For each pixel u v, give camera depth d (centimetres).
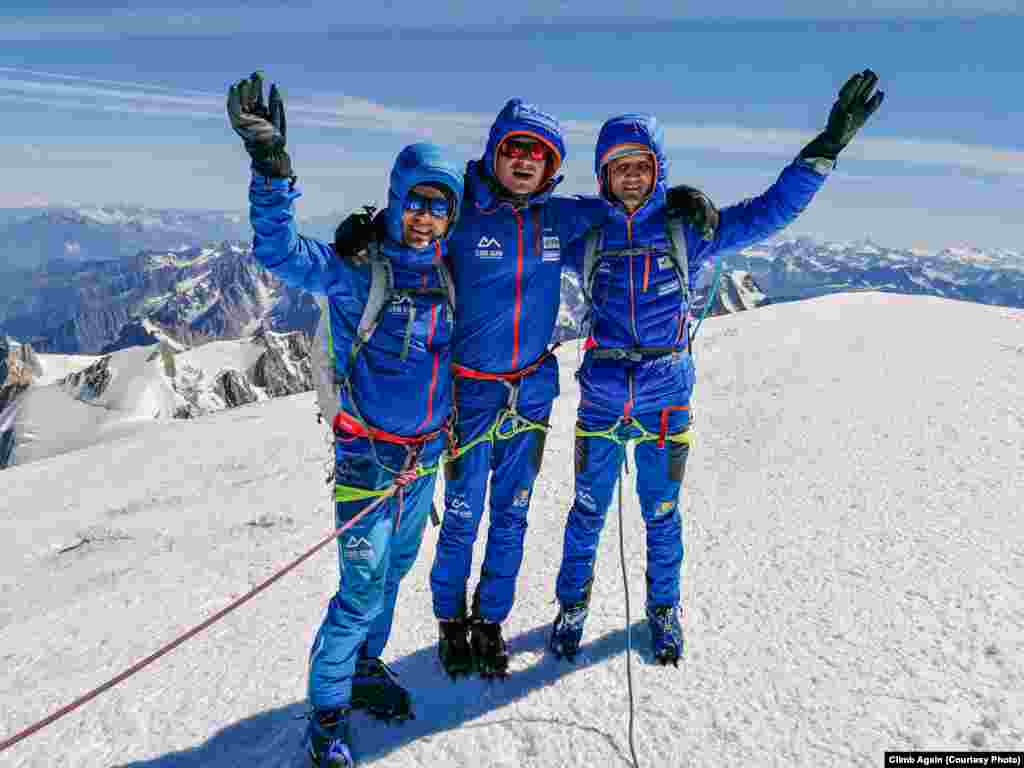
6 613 688
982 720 341
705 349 1666
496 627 441
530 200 388
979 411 830
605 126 385
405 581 579
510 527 436
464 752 370
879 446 748
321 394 373
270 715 417
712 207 390
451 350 399
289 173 308
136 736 409
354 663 373
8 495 1557
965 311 1808
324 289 347
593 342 421
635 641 448
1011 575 457
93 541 916
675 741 359
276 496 988
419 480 377
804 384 1116
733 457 791
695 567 533
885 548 515
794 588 479
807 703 371
